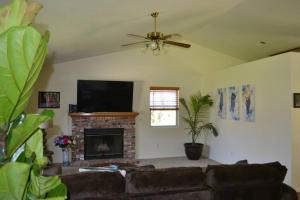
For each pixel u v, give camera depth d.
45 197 0.69
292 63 4.68
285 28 5.28
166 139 7.39
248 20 5.24
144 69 7.17
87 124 6.60
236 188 2.34
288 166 4.70
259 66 5.43
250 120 5.69
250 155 5.69
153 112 7.32
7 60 0.51
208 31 6.32
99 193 2.03
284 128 4.79
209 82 7.33
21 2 0.60
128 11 3.34
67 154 6.21
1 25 0.59
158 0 3.23
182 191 2.22
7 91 0.53
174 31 5.60
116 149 6.89
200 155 7.12
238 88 6.09
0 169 0.53
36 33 0.52
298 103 4.70
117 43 5.58
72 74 6.64
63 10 2.71
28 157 0.70
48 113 0.70
